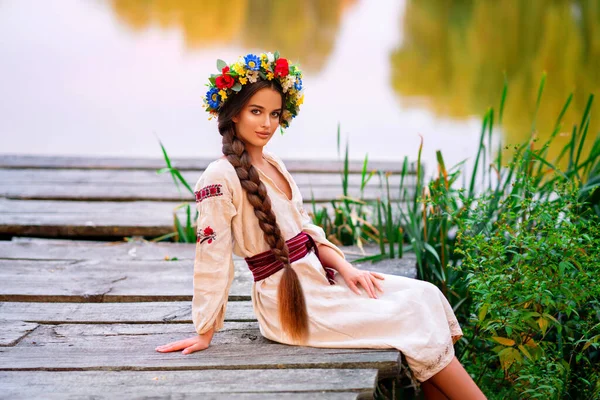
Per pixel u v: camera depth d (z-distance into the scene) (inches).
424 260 143.6
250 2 647.8
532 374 103.4
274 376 94.2
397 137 295.1
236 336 107.7
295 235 104.8
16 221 169.3
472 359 124.6
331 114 336.8
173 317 116.9
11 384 93.6
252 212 102.0
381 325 99.2
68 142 287.3
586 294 103.7
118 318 116.7
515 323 105.3
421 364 96.2
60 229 167.9
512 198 132.5
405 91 375.6
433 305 100.7
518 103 335.6
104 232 168.6
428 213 150.9
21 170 217.9
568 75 376.5
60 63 428.1
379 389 107.7
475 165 147.1
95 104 347.9
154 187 201.5
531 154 137.5
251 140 102.3
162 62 434.6
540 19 515.2
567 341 115.5
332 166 225.3
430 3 625.9
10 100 350.0
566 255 104.6
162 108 342.6
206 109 104.1
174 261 148.4
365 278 104.2
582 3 553.0
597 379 108.2
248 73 99.9
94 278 136.2
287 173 107.5
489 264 109.4
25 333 110.2
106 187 200.8
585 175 153.3
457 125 310.2
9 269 141.4
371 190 199.2
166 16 578.2
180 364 97.8
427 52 460.4
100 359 100.3
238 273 139.3
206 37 504.1
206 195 100.0
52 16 566.6
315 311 102.0
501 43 461.7
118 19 565.6
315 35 517.7
